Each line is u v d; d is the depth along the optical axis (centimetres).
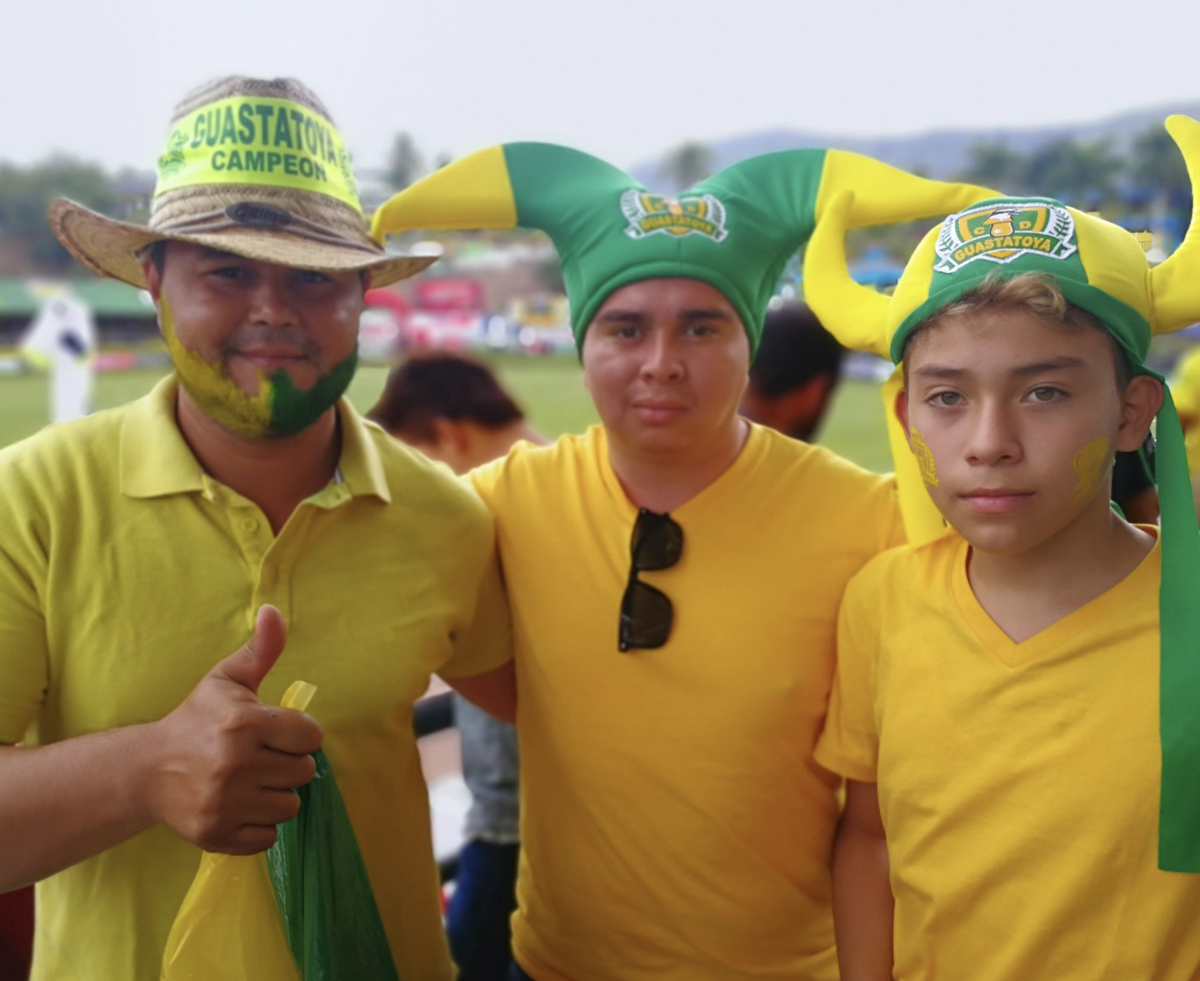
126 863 105
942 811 95
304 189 110
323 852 95
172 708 104
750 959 122
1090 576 93
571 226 126
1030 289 83
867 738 110
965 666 96
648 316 118
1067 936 88
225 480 111
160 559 105
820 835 125
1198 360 168
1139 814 86
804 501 125
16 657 101
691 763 120
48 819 88
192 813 86
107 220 103
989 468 86
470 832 187
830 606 121
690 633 120
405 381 213
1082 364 85
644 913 122
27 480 104
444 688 218
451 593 121
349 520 114
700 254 117
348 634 111
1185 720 84
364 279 120
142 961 105
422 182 128
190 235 101
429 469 124
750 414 219
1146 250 100
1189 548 87
